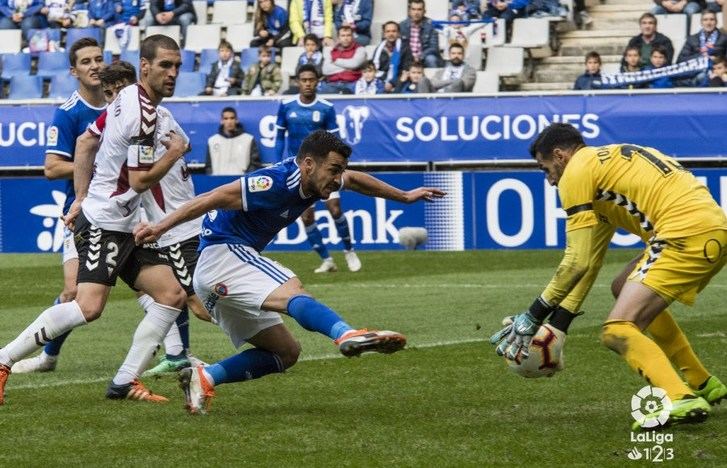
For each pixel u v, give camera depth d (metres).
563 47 50.44
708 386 15.29
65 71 51.47
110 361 20.84
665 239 14.09
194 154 42.31
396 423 15.02
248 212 15.05
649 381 13.94
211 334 24.27
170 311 17.03
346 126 41.44
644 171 14.29
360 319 25.61
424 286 31.59
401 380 18.20
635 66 44.00
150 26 52.38
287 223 15.28
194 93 48.53
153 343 16.94
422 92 44.59
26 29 53.47
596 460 12.92
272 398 16.84
